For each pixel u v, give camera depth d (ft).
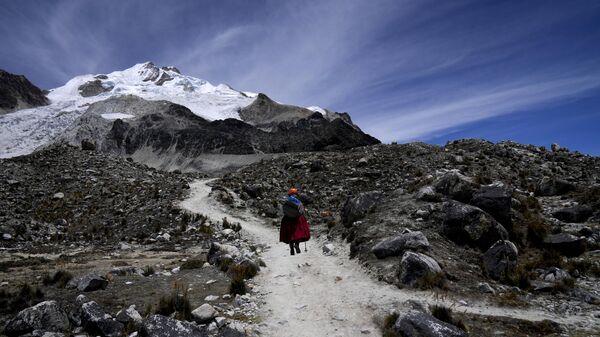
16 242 94.12
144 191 150.10
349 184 134.31
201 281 43.80
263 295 37.96
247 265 47.44
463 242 48.08
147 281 44.24
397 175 131.85
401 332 26.94
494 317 30.76
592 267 43.04
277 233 96.89
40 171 171.73
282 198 133.18
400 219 56.70
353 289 38.22
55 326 30.45
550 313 32.35
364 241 51.70
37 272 54.75
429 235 49.08
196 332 27.17
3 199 136.46
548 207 70.23
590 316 31.37
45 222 117.50
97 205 134.31
